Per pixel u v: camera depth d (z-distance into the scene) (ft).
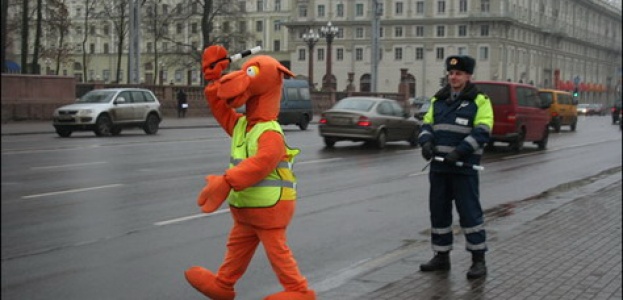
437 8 302.25
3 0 71.72
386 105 79.92
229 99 15.49
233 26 204.03
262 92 15.71
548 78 340.59
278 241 16.24
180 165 56.44
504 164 65.57
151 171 52.03
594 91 344.90
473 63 22.72
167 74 281.33
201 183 45.65
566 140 106.42
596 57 357.20
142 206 36.55
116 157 62.03
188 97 157.38
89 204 36.81
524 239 29.19
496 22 293.64
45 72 226.79
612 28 362.33
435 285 21.80
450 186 23.07
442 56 303.48
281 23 246.47
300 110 117.08
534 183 51.08
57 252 26.13
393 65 309.63
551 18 341.41
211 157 63.41
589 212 36.55
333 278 23.38
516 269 23.90
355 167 58.59
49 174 49.14
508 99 78.13
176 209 35.86
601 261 25.13
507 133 78.02
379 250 28.17
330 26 190.70
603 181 51.90
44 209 34.96
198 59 197.47
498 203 40.83
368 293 20.86
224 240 28.94
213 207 15.12
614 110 181.47
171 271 23.91
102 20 191.21
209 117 157.69
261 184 15.88
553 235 30.12
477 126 22.16
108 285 22.00
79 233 29.55
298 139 91.35
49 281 22.29
